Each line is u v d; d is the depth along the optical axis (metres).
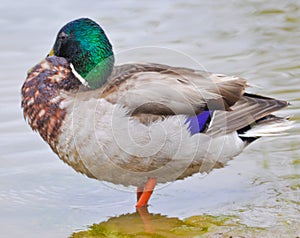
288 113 13.31
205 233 9.59
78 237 9.84
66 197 11.20
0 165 12.12
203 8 19.03
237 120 11.08
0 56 16.38
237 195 10.87
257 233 9.35
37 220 10.40
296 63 15.59
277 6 18.72
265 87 14.52
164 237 9.75
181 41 17.05
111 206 10.91
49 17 18.52
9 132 13.17
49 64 10.95
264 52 16.31
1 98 14.30
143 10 19.06
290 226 9.50
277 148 12.25
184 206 10.66
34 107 10.67
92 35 11.41
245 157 12.14
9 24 18.19
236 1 19.14
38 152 12.57
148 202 10.91
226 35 17.28
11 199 11.08
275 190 10.88
